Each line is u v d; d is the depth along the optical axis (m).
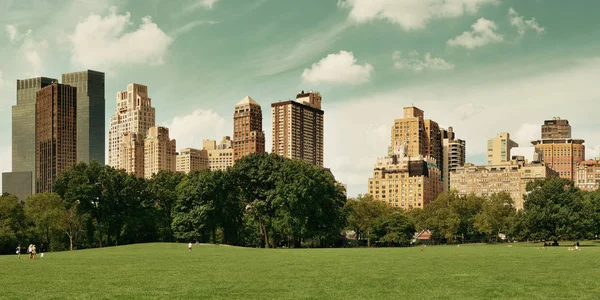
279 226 152.38
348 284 54.31
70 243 164.00
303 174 156.12
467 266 73.56
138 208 173.12
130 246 140.00
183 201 163.25
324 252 114.75
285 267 72.62
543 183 169.25
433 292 49.28
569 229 156.25
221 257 94.31
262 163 161.62
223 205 164.50
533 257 92.50
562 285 53.47
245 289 51.09
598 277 59.72
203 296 47.25
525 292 49.25
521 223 166.25
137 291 49.84
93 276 61.38
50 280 57.62
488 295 47.78
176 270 68.44
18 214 154.12
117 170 176.50
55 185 170.62
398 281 56.56
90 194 161.00
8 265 77.00
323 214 164.38
